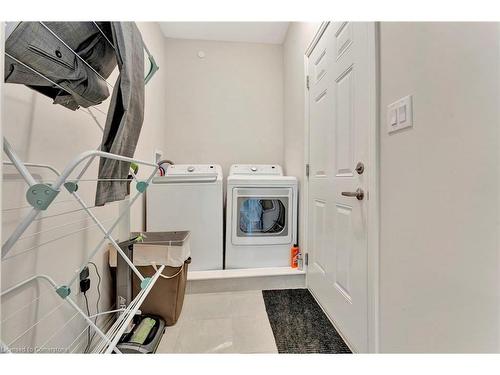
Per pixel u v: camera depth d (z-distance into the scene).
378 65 0.96
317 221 1.72
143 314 1.44
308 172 1.94
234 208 2.08
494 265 0.54
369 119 1.02
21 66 0.62
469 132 0.59
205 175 2.11
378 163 0.97
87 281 1.15
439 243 0.68
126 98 0.80
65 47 0.71
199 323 1.47
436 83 0.69
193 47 2.75
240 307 1.66
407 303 0.81
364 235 1.08
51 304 0.93
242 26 2.53
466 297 0.60
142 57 0.97
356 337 1.16
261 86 2.84
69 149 1.07
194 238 2.04
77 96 0.85
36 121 0.87
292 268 2.08
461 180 0.61
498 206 0.53
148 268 1.43
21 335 0.73
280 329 1.40
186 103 2.76
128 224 1.45
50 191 0.50
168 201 2.03
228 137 2.82
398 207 0.86
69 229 1.05
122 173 0.94
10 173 0.76
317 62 1.72
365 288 1.07
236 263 2.09
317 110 1.73
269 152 2.87
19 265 0.79
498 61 0.53
